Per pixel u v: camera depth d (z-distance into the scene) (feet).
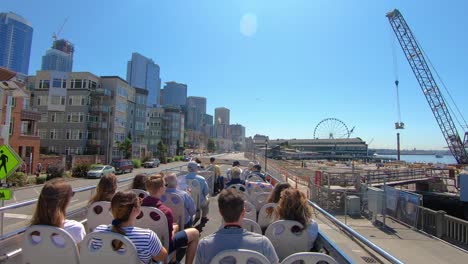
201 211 27.78
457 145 227.20
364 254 18.06
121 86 234.17
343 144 622.54
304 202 13.33
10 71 115.44
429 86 225.56
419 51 222.69
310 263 9.18
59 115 212.23
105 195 15.69
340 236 22.71
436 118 229.04
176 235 14.70
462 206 117.80
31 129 151.64
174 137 373.81
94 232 10.20
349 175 100.78
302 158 542.57
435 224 51.72
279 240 12.94
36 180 113.91
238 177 28.27
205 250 9.69
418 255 36.35
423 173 153.17
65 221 11.85
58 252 10.44
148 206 14.33
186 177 27.43
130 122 262.26
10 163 31.89
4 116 121.49
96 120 218.59
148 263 10.60
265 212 17.35
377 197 52.42
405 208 53.83
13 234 14.49
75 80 213.25
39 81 213.87
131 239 10.30
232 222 10.03
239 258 8.65
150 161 223.92
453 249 38.73
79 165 143.02
